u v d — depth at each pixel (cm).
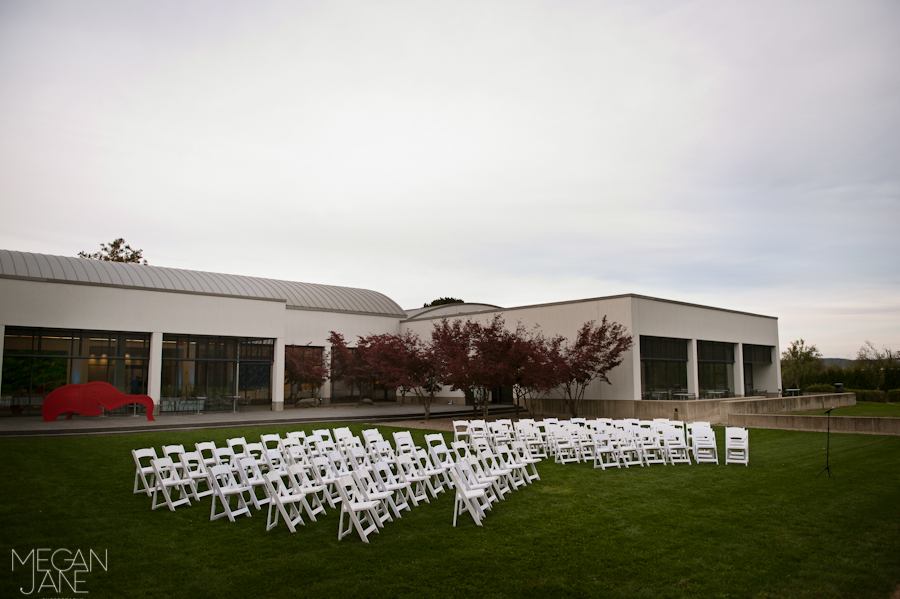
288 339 2998
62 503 872
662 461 1283
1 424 1773
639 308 2394
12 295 2042
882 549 671
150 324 2316
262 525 784
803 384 3944
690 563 628
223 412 2461
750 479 1074
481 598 540
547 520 802
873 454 1335
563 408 2539
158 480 850
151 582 577
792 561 633
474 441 1260
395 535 738
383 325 3412
